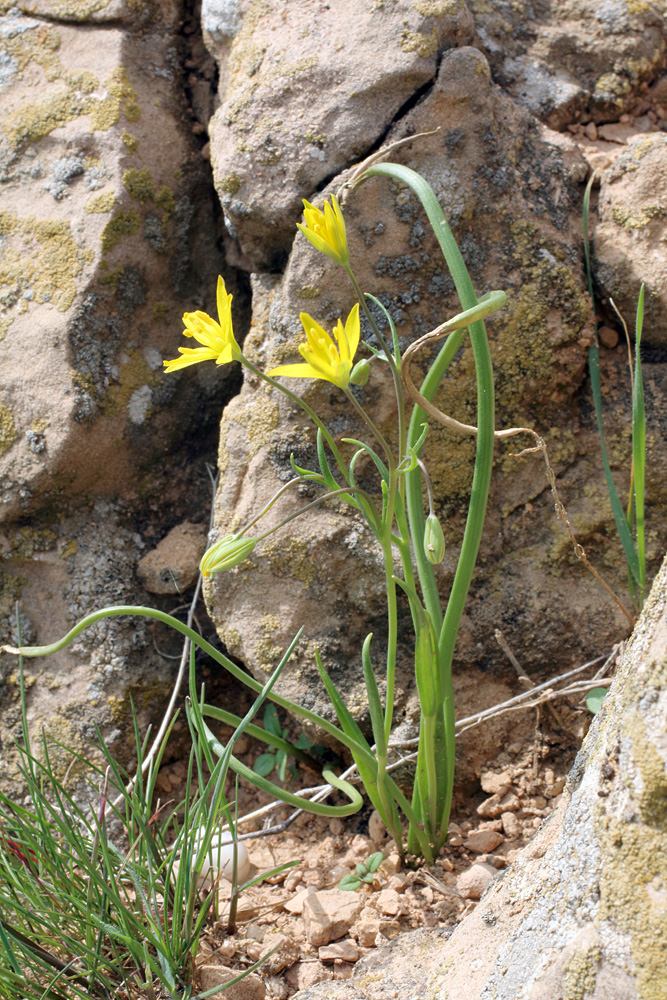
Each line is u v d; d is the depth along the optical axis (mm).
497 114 843
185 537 883
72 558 872
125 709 862
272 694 773
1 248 868
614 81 876
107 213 860
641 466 802
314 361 708
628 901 694
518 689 838
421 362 835
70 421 854
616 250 842
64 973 752
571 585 840
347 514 838
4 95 878
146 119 875
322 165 833
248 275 899
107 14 877
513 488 845
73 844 774
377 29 834
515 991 708
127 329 872
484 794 834
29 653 752
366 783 795
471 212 832
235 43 864
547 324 838
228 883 817
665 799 693
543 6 888
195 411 891
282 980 776
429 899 793
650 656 709
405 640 838
